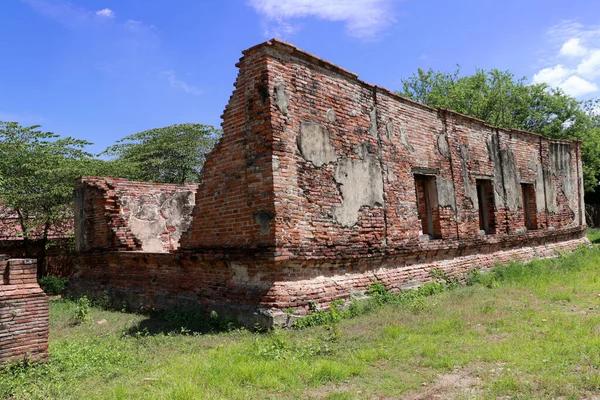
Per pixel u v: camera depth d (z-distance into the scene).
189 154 26.33
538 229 15.37
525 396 4.18
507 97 28.25
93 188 12.12
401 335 6.46
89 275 11.98
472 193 12.54
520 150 15.05
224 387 4.68
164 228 14.07
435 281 10.41
